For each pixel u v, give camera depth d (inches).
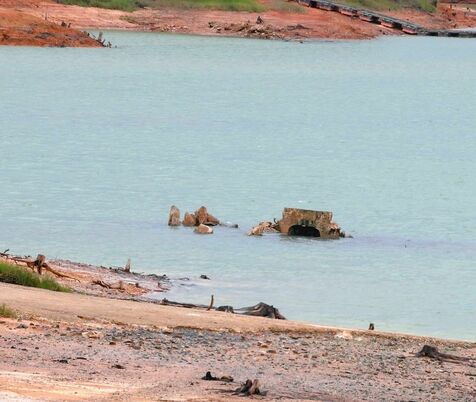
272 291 3112.7
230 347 1967.3
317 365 1868.8
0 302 2095.2
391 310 2970.0
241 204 4719.5
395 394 1654.8
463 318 2906.0
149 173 5438.0
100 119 7815.0
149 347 1888.5
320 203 4854.8
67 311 2106.3
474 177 5812.0
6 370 1567.4
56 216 4188.0
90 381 1537.9
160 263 3425.2
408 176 5762.8
